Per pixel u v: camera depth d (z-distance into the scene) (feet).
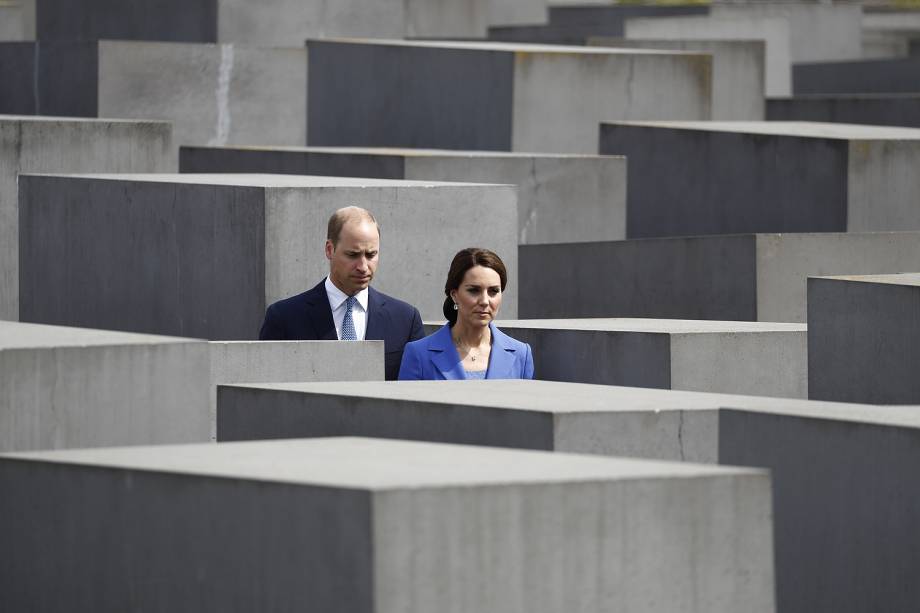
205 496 39.93
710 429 54.75
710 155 147.13
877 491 50.70
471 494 37.11
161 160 125.49
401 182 100.17
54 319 102.27
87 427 52.03
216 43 186.60
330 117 182.50
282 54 181.78
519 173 138.31
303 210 92.43
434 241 98.84
